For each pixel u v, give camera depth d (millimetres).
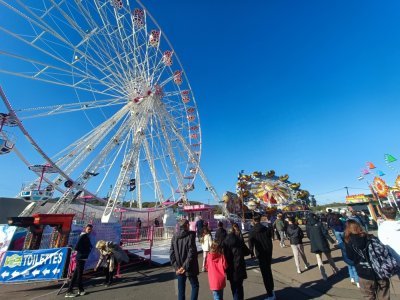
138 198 25625
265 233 6156
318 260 7246
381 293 3559
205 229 9867
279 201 32562
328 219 12141
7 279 7621
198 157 27031
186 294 6785
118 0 18062
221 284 5180
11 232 8820
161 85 22172
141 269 10094
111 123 19562
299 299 5949
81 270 7156
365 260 3670
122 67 19391
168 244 14578
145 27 20141
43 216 8422
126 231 15062
